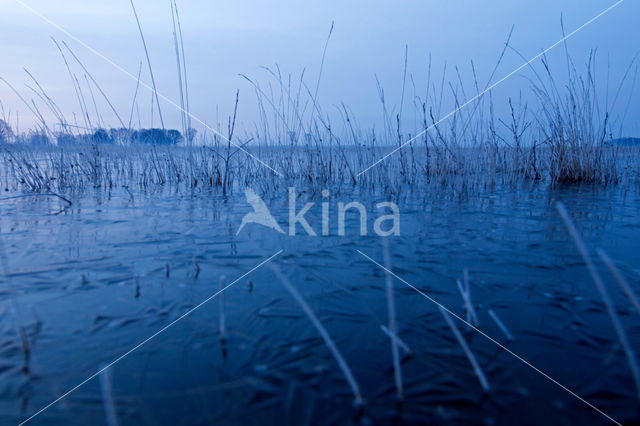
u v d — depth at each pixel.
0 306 1.76
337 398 1.21
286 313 1.76
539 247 2.74
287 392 1.24
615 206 4.33
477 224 3.47
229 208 4.23
